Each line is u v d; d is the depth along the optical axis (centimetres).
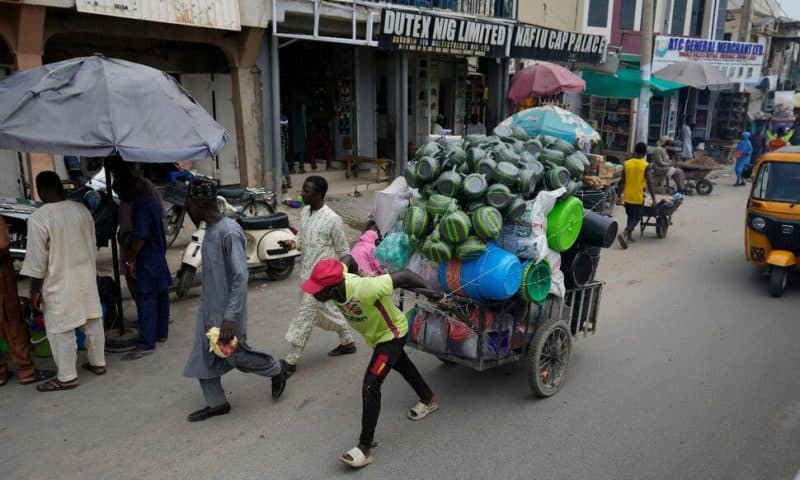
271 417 479
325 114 1502
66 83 491
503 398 513
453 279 456
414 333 491
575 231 496
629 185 1048
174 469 411
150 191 578
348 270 446
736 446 447
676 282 854
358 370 560
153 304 584
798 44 3975
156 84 521
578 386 536
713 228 1216
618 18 2186
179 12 950
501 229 459
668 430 467
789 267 781
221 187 955
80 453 426
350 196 1280
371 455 428
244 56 1097
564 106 2012
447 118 1741
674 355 605
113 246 580
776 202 784
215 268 449
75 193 784
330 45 1452
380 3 1202
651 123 2267
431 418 480
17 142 462
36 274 488
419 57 1600
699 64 1972
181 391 517
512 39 1513
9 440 439
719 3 2616
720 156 2317
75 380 518
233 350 445
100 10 870
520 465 420
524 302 477
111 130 474
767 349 624
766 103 2586
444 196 446
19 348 513
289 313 704
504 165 448
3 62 894
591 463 423
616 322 693
